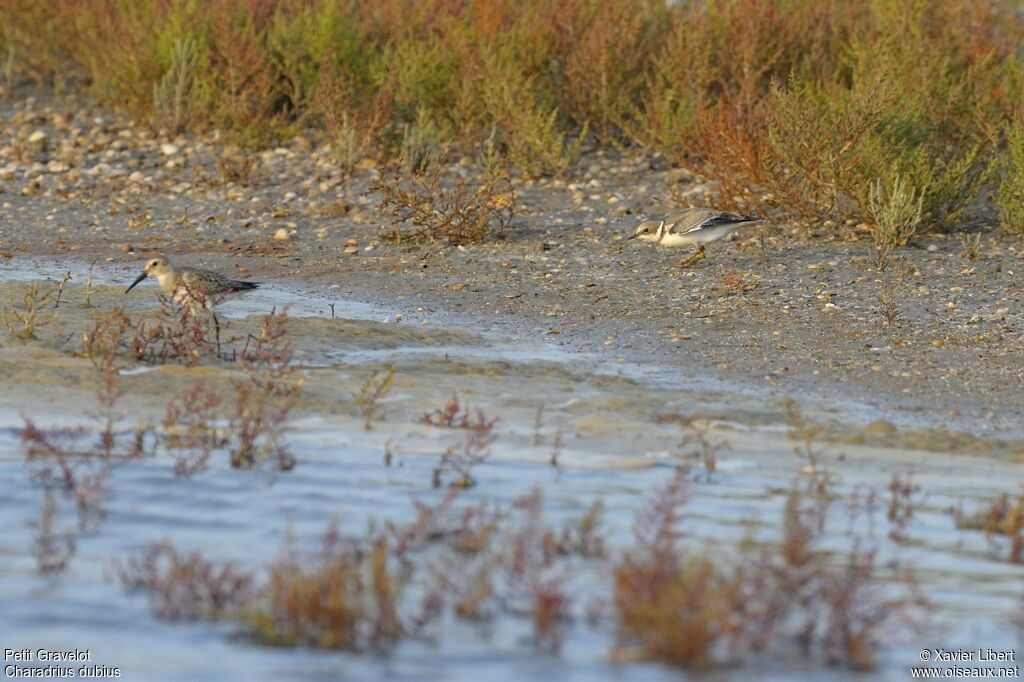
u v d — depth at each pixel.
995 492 16.66
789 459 17.78
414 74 39.34
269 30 42.47
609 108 39.00
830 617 12.62
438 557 14.39
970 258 29.39
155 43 41.88
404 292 27.72
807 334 24.45
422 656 12.23
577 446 18.27
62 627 12.78
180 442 17.95
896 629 12.85
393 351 23.27
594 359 22.91
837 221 31.75
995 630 12.74
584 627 12.86
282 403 19.86
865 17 41.22
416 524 14.73
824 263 29.19
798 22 39.81
